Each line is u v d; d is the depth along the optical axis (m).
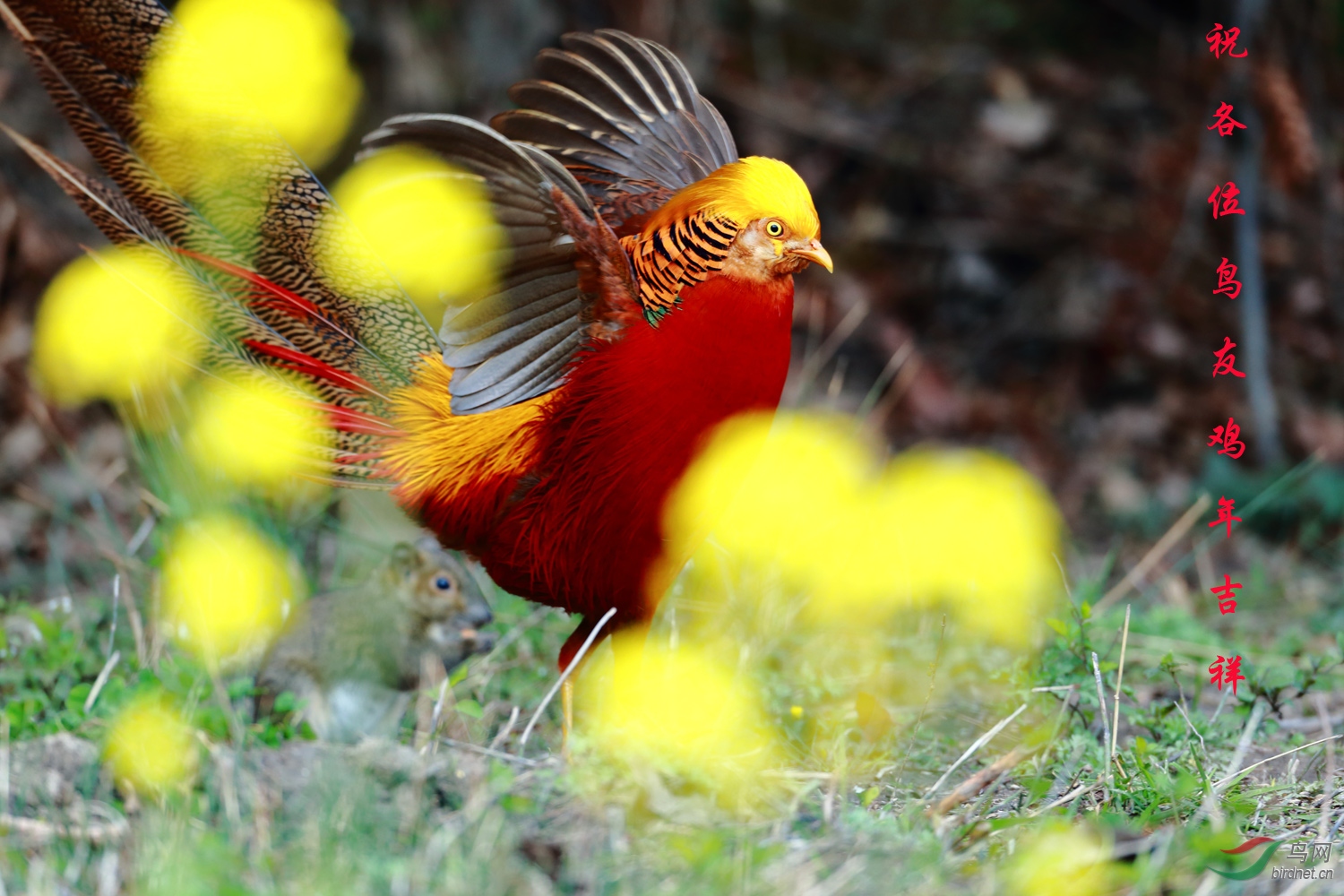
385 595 7.02
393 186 5.79
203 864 4.77
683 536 6.46
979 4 19.64
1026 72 18.78
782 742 6.98
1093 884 5.03
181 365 8.48
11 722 6.36
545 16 15.09
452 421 6.75
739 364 6.18
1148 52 19.08
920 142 18.02
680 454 6.25
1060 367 16.33
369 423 6.93
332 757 5.68
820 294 16.61
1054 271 17.09
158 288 6.85
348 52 13.79
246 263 6.92
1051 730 6.64
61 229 13.59
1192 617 9.74
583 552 6.50
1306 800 6.34
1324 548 12.70
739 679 7.26
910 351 16.31
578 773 5.67
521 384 6.24
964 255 17.22
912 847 5.36
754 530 8.93
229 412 8.07
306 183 6.84
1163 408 15.66
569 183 5.77
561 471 6.43
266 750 5.89
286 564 8.42
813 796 6.23
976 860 5.45
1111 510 14.09
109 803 5.54
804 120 17.89
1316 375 16.02
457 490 6.71
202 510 8.27
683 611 8.68
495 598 9.25
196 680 6.48
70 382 12.18
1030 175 17.80
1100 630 8.72
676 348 6.14
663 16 16.30
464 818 5.30
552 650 8.69
